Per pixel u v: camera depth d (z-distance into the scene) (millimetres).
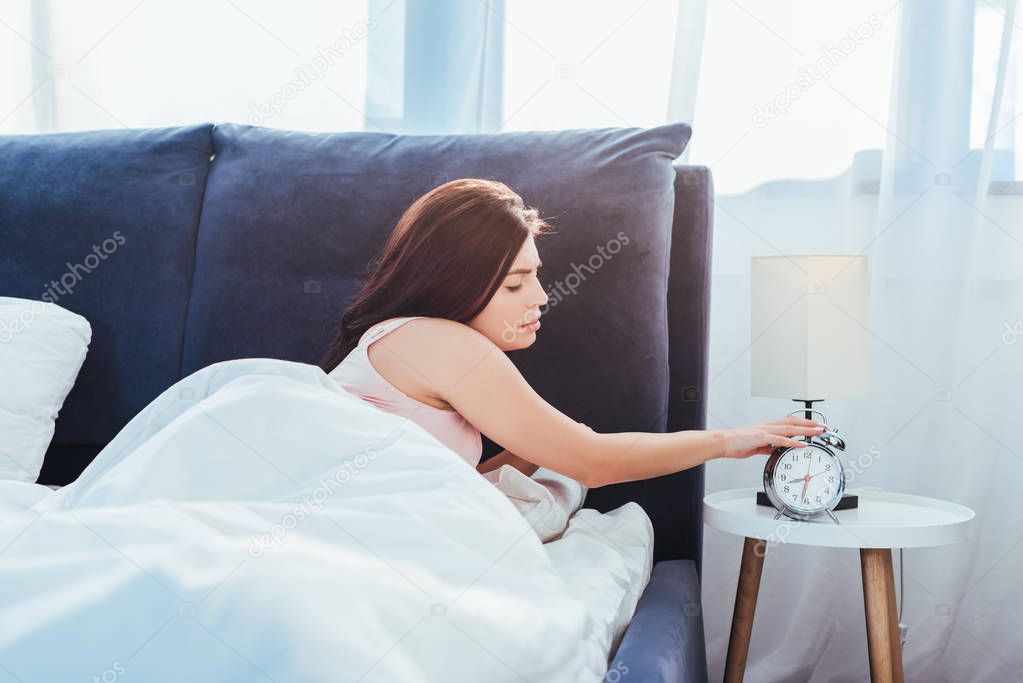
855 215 1932
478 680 726
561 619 862
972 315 1886
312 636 639
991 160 1854
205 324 1721
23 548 749
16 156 1860
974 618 1907
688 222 1731
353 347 1392
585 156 1650
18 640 647
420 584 769
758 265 1602
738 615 1613
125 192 1793
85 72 2123
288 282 1699
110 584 682
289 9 2066
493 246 1366
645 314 1591
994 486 1898
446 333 1290
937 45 1878
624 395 1579
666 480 1650
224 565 710
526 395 1261
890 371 1907
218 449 982
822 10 1921
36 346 1595
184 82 2102
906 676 1921
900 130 1888
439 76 2020
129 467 961
